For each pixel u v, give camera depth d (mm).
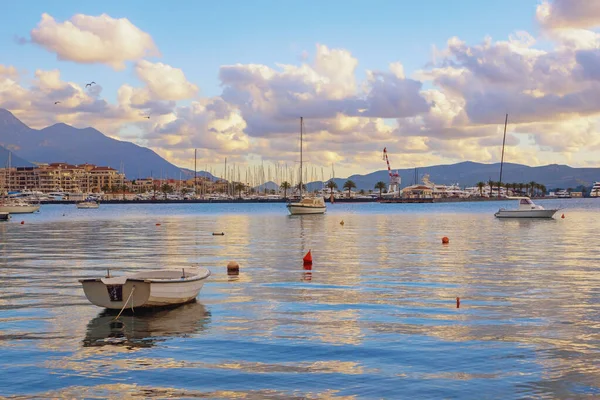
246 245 60125
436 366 18219
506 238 67812
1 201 179750
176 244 61906
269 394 16094
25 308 26641
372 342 20828
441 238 68688
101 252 53000
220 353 19703
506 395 15906
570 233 75750
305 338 21422
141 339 21422
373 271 38781
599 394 15898
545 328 22625
